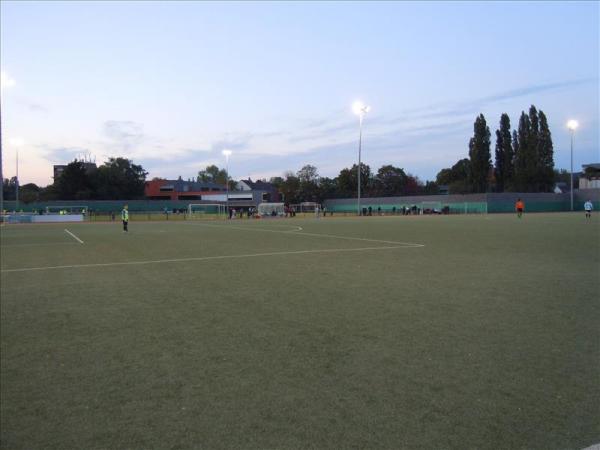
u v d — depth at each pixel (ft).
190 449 9.65
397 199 284.41
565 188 343.26
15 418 11.24
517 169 268.41
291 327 18.67
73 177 303.48
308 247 55.16
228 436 10.12
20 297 26.12
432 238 66.33
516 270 33.68
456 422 10.55
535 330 17.74
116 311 22.13
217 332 18.13
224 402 11.77
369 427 10.37
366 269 35.14
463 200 247.50
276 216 227.61
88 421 10.99
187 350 15.96
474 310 21.15
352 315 20.51
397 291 26.03
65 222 171.12
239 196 337.11
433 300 23.45
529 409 11.14
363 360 14.61
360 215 229.45
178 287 28.50
